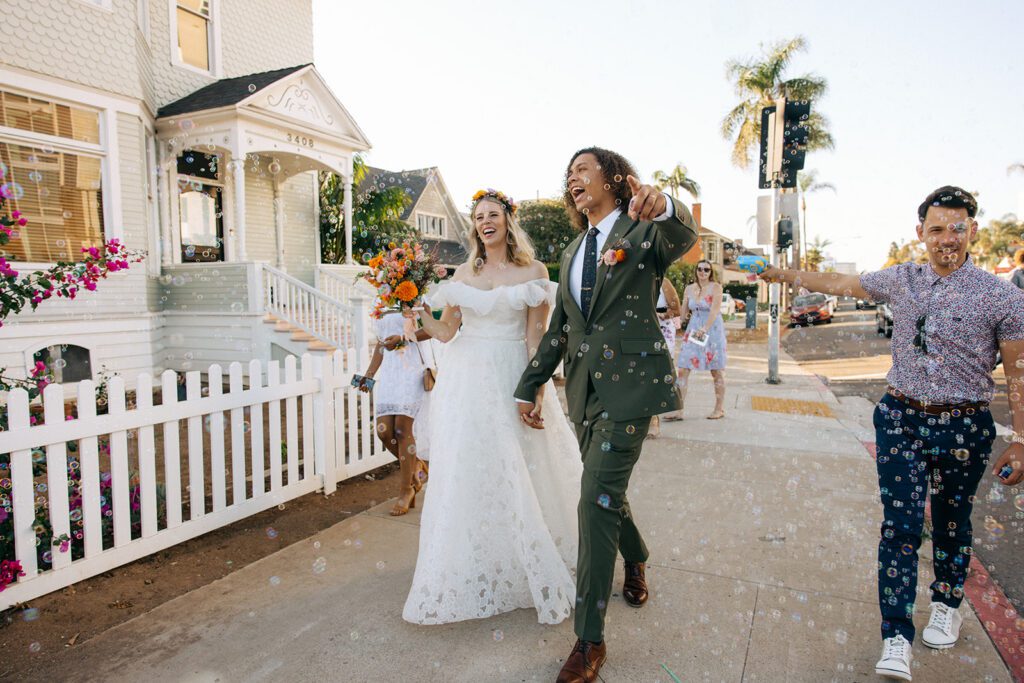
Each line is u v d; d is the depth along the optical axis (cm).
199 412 312
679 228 194
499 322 248
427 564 233
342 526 335
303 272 1212
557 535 262
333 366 399
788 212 459
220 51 1070
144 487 289
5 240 283
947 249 198
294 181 1198
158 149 945
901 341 211
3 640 227
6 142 694
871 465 436
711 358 589
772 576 269
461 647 220
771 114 734
